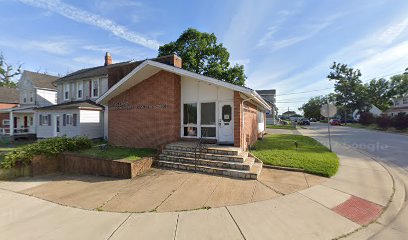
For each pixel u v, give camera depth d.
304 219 4.34
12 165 7.90
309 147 12.72
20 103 26.66
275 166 8.27
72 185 6.91
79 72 24.30
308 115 83.50
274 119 43.88
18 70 47.81
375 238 3.73
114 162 7.80
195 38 25.16
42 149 8.83
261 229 3.98
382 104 50.09
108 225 4.19
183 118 11.33
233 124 10.08
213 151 8.73
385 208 4.89
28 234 3.88
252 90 8.66
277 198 5.40
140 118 11.71
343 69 51.34
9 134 21.66
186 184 6.59
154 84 11.30
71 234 3.87
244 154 8.65
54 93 26.48
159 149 9.69
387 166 8.78
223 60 26.36
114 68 17.42
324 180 6.80
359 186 6.27
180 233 3.87
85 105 17.33
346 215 4.52
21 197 5.86
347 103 51.94
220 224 4.17
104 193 6.04
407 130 25.91
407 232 3.92
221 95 10.40
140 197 5.66
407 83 45.28
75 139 10.66
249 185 6.41
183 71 9.67
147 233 3.89
